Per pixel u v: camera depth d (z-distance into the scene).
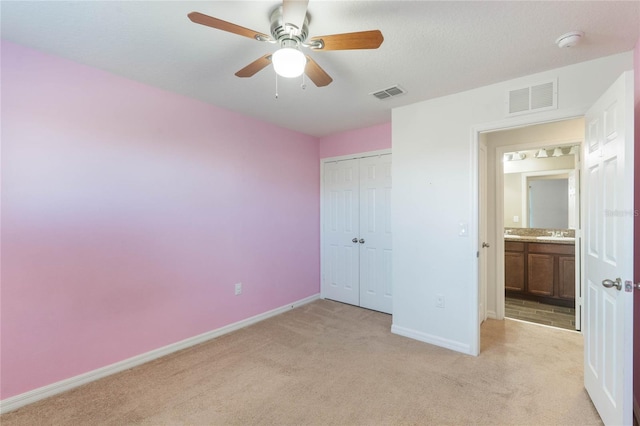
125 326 2.39
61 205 2.08
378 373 2.30
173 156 2.68
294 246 3.92
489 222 3.48
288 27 1.42
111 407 1.93
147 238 2.52
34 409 1.90
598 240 1.82
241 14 1.60
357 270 3.97
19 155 1.92
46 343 2.03
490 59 2.05
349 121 3.51
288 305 3.83
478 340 2.59
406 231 2.96
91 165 2.21
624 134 1.49
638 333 1.81
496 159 3.42
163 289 2.63
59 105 2.06
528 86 2.30
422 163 2.85
